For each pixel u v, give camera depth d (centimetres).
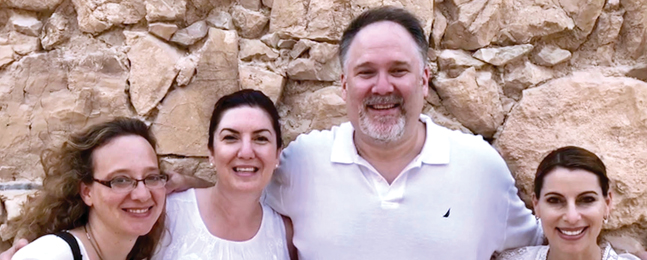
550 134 239
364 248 205
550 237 199
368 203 205
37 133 251
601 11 247
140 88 249
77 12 254
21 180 251
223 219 212
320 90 252
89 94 250
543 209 199
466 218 205
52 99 251
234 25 256
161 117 250
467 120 247
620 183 231
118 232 190
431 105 252
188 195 220
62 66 252
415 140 211
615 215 233
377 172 207
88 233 193
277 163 214
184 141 251
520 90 249
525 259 218
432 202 204
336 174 212
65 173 190
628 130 236
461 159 210
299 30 250
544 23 245
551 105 241
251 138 200
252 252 211
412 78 200
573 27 247
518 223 226
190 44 252
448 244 202
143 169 186
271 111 208
